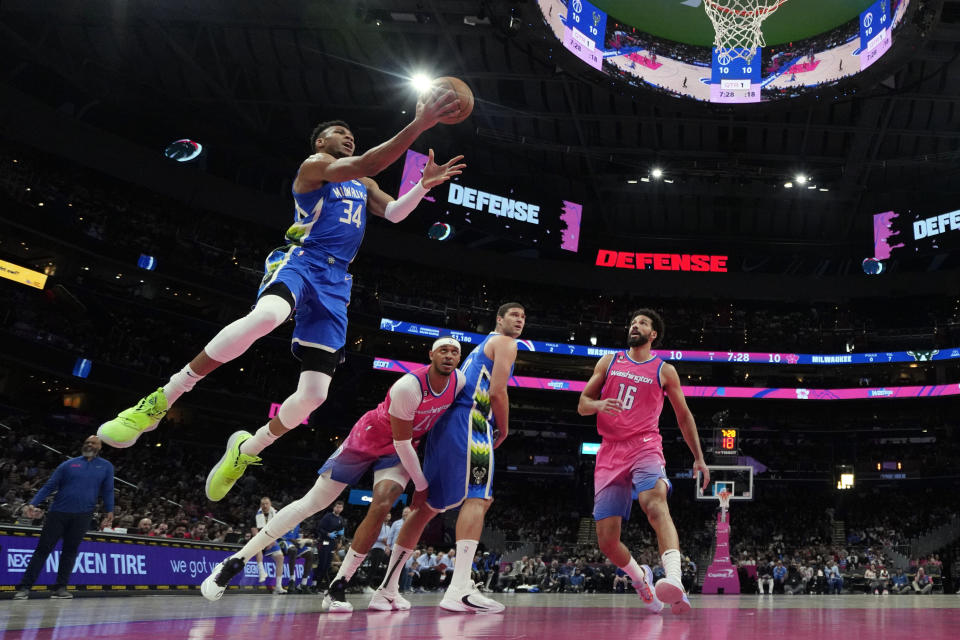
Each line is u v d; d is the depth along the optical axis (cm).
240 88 3250
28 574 681
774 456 4000
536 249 4303
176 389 383
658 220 4319
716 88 2488
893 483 3712
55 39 2981
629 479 546
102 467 733
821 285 4238
